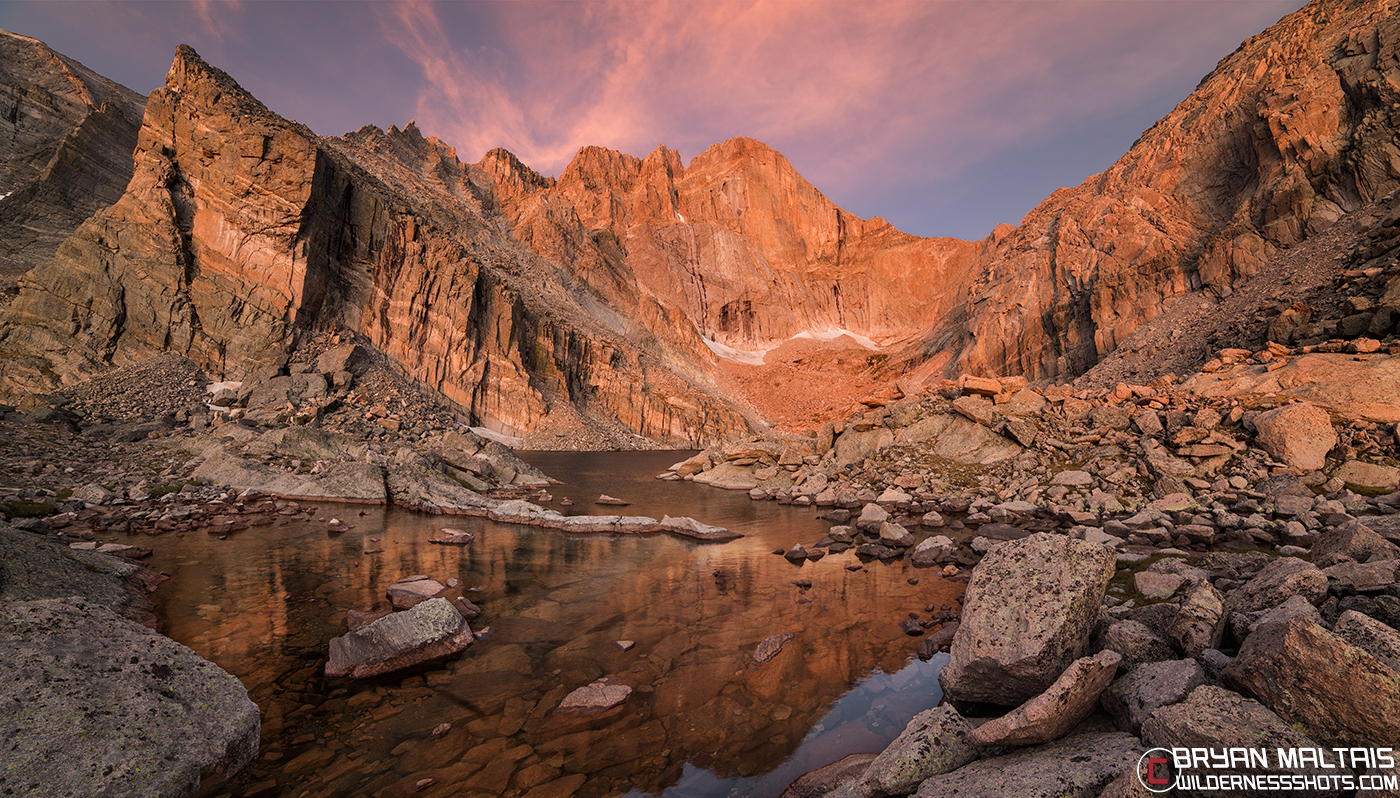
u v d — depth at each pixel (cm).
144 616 732
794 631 708
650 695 539
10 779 327
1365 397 1488
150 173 3944
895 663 612
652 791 388
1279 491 1257
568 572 1012
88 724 386
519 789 391
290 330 3941
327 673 586
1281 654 366
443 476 2152
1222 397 1783
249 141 4044
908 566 1052
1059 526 1298
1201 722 340
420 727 480
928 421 2200
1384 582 542
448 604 688
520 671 596
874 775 379
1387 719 304
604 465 3869
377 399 3794
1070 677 405
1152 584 716
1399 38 3678
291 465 2034
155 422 2595
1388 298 1909
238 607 788
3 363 3031
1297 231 3850
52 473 1622
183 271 3788
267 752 439
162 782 369
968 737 417
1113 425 1859
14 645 427
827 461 2356
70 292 3403
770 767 419
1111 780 329
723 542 1301
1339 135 3822
